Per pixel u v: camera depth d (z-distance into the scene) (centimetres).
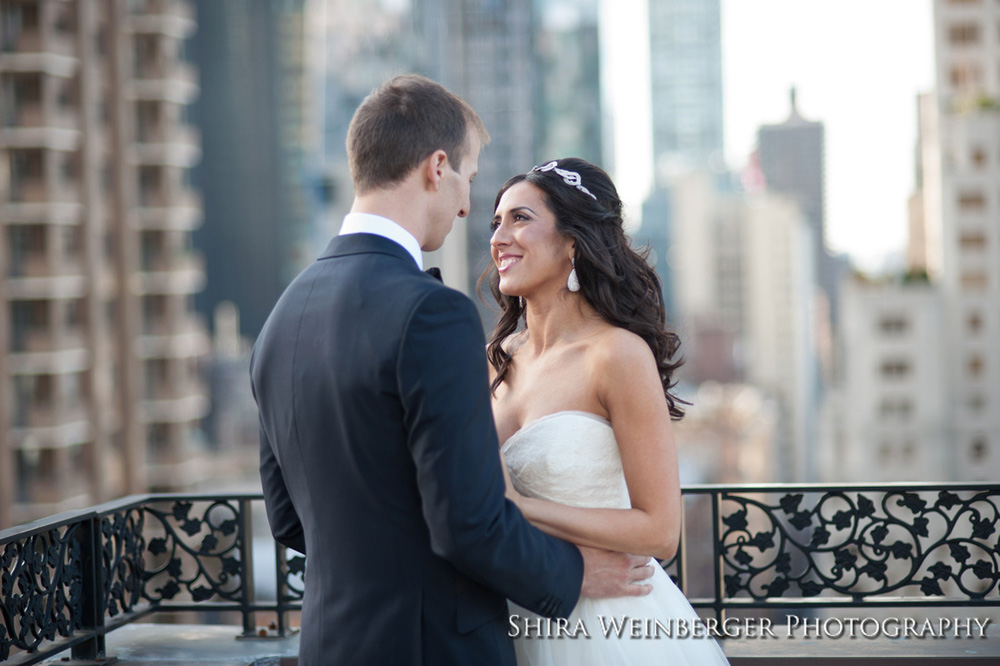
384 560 171
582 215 213
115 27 3553
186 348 3856
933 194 6056
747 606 340
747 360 15725
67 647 305
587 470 203
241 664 326
